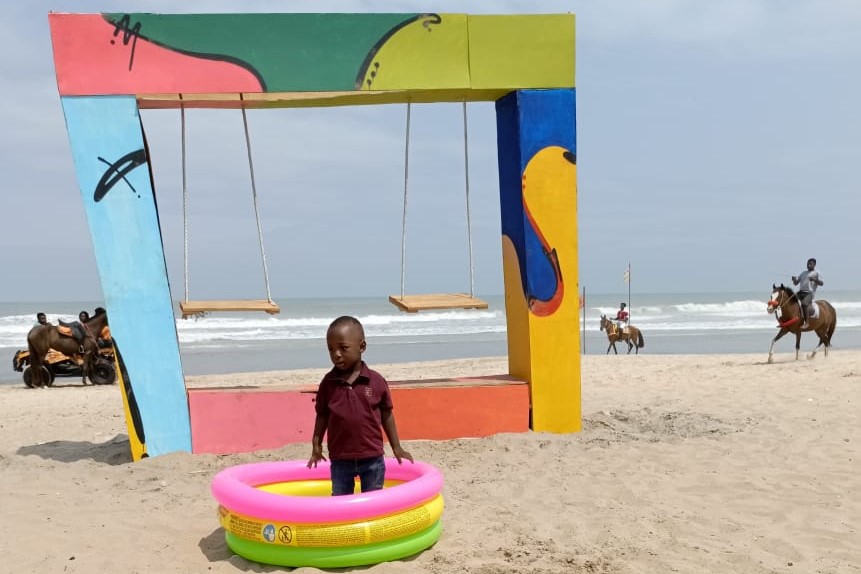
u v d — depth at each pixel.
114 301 6.80
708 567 4.03
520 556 4.20
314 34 7.07
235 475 4.64
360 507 4.08
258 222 7.27
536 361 7.48
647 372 13.66
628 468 6.17
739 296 110.88
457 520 4.88
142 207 6.86
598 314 51.91
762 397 9.80
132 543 4.54
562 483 5.74
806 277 15.34
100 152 6.77
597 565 4.05
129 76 6.81
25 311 70.25
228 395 7.02
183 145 7.16
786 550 4.27
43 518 5.05
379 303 82.12
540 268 7.47
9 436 8.51
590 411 9.17
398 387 7.37
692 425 7.91
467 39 7.28
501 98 7.77
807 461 6.33
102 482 6.04
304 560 4.07
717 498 5.32
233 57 6.95
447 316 47.62
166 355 6.92
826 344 15.81
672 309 55.97
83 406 11.05
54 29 6.71
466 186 7.39
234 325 39.69
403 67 7.19
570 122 7.45
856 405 8.92
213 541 4.57
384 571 4.03
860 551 4.25
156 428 6.89
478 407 7.42
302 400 7.10
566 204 7.48
